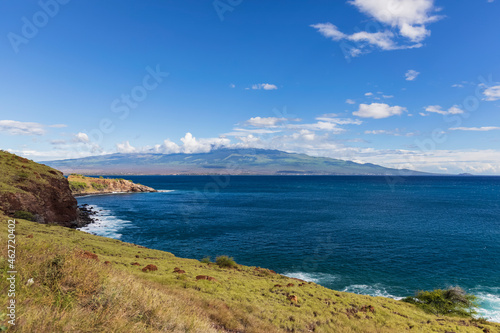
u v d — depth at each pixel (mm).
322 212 101500
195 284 21219
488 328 22859
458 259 47844
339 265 44625
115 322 7148
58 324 6020
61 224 65875
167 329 8859
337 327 19125
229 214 96000
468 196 171875
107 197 161250
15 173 61219
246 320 16000
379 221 82938
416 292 34281
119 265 24156
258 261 46500
